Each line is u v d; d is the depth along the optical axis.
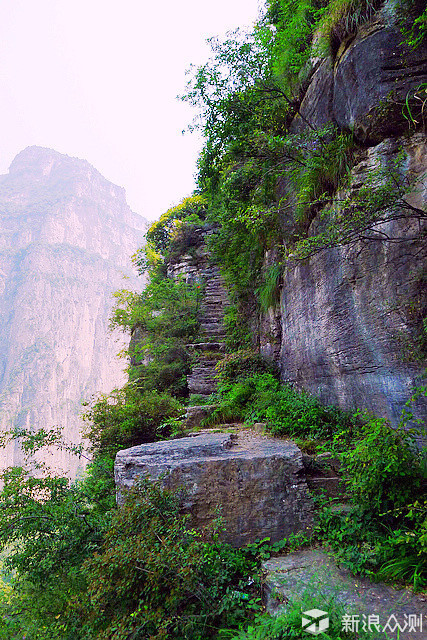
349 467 3.28
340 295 4.55
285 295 6.58
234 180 7.39
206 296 12.26
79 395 98.31
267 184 6.80
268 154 5.89
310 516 3.58
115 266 130.50
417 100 3.63
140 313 11.91
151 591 2.78
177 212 18.80
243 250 9.12
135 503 3.38
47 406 88.88
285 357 6.66
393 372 3.65
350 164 4.27
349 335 4.40
